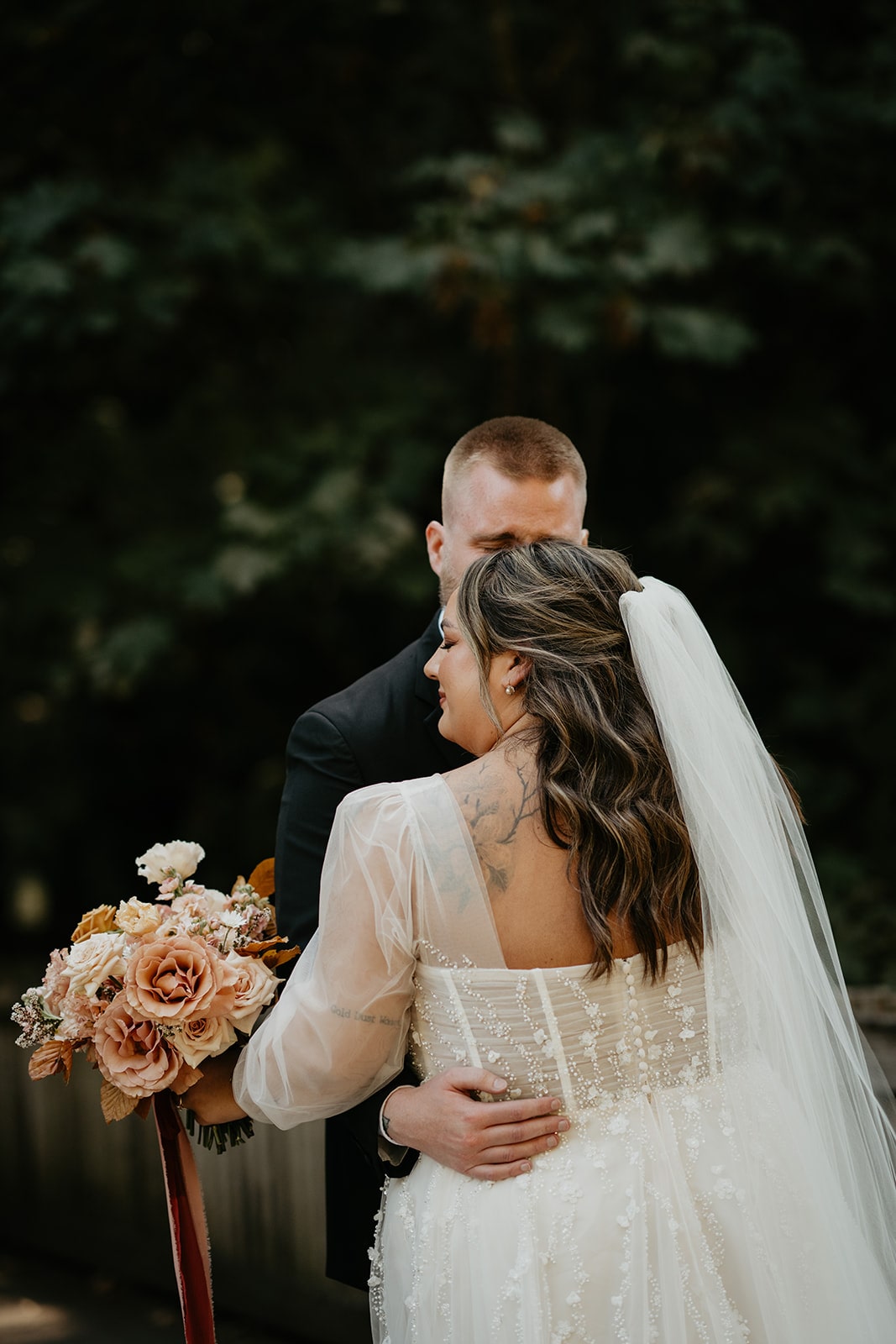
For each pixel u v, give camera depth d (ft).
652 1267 4.61
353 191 20.95
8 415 20.35
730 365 18.71
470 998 4.80
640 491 22.63
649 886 4.77
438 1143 4.86
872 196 19.04
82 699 22.36
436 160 18.76
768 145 18.01
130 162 19.45
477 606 5.12
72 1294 11.05
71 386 19.98
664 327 17.84
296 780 6.52
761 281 20.06
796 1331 4.67
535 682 4.96
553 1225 4.62
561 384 21.53
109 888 23.85
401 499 18.69
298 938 6.12
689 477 21.24
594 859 4.71
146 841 24.25
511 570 5.22
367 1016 4.92
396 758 6.49
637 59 18.37
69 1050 5.52
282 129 20.74
